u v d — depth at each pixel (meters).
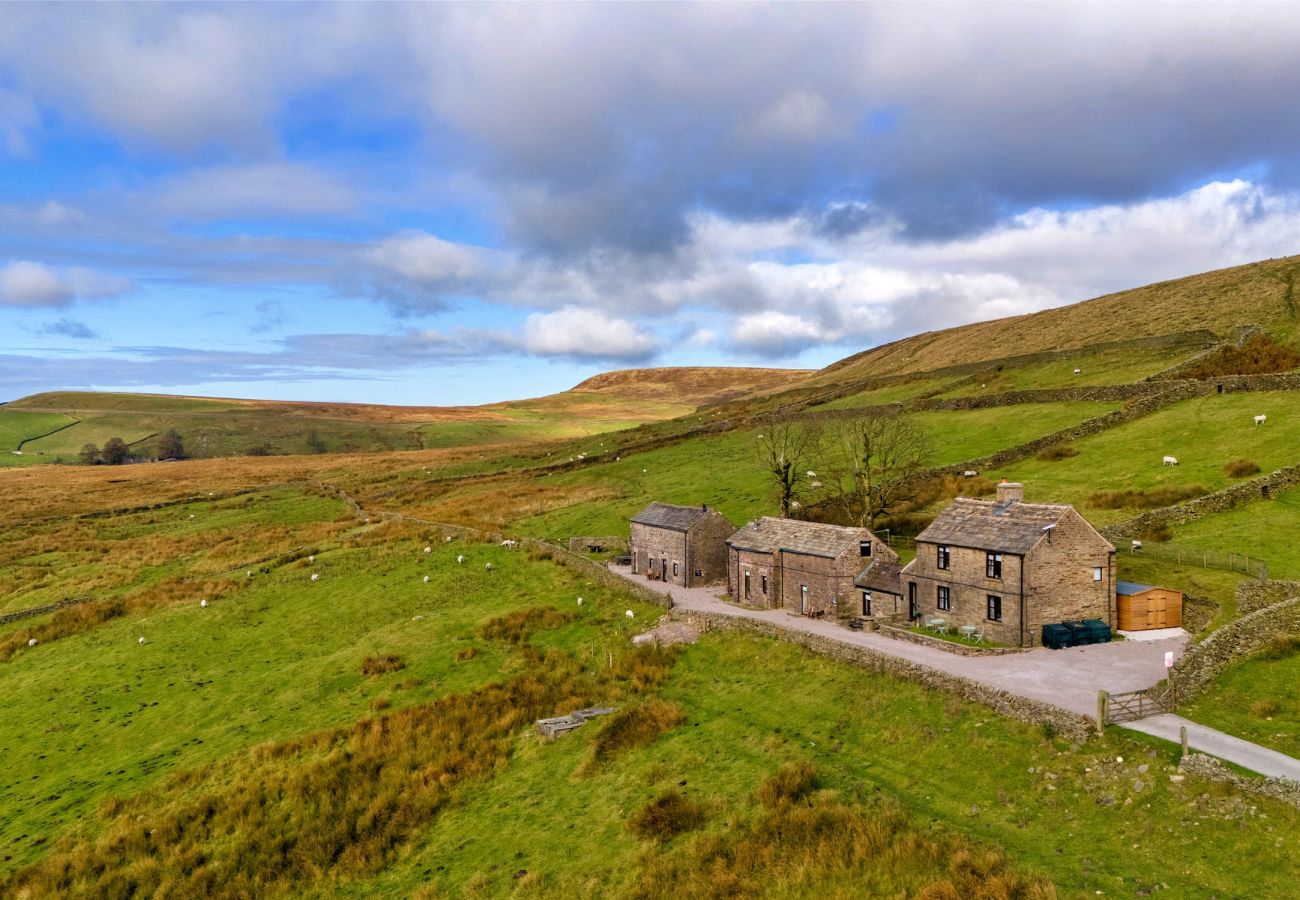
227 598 80.06
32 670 67.56
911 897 27.92
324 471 170.88
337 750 44.97
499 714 48.34
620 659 53.56
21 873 37.25
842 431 95.12
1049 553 47.31
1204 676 38.03
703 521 71.81
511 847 36.25
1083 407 96.62
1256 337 105.19
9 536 117.38
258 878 36.19
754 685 47.16
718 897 30.38
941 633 50.59
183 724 52.91
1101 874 27.23
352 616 70.25
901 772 35.91
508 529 93.94
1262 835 27.23
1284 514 58.75
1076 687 39.00
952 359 166.00
